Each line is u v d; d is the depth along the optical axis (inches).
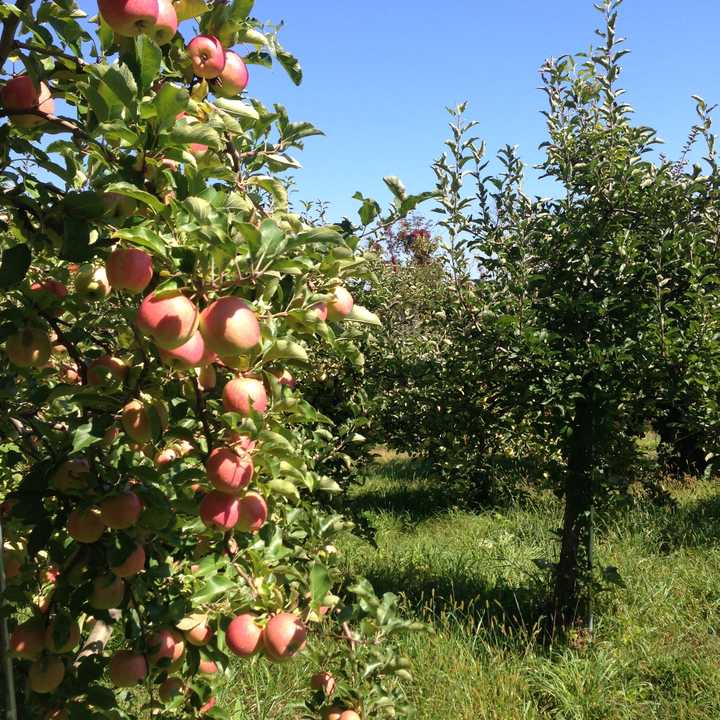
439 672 163.0
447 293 203.6
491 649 179.0
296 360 70.9
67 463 67.8
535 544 273.1
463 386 199.8
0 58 63.3
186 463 82.7
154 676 77.0
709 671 165.8
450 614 194.2
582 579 194.5
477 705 153.0
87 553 68.7
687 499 319.6
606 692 159.9
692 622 196.2
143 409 63.9
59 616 67.8
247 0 72.1
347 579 225.3
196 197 55.2
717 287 187.9
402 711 83.2
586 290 191.5
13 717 67.6
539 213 199.8
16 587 71.7
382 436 235.3
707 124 190.2
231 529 69.2
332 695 85.3
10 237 85.4
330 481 98.7
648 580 222.4
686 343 175.2
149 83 56.7
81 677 71.1
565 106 201.2
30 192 74.3
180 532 77.0
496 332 184.5
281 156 84.4
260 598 70.1
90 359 79.4
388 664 79.6
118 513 64.6
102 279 72.4
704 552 247.1
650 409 188.1
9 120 67.6
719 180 191.3
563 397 177.9
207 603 74.0
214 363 68.4
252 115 75.4
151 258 59.4
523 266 184.5
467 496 234.5
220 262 55.5
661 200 189.0
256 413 61.4
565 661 169.6
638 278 189.3
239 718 139.3
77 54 65.2
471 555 260.7
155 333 52.7
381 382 234.4
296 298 71.3
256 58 83.4
